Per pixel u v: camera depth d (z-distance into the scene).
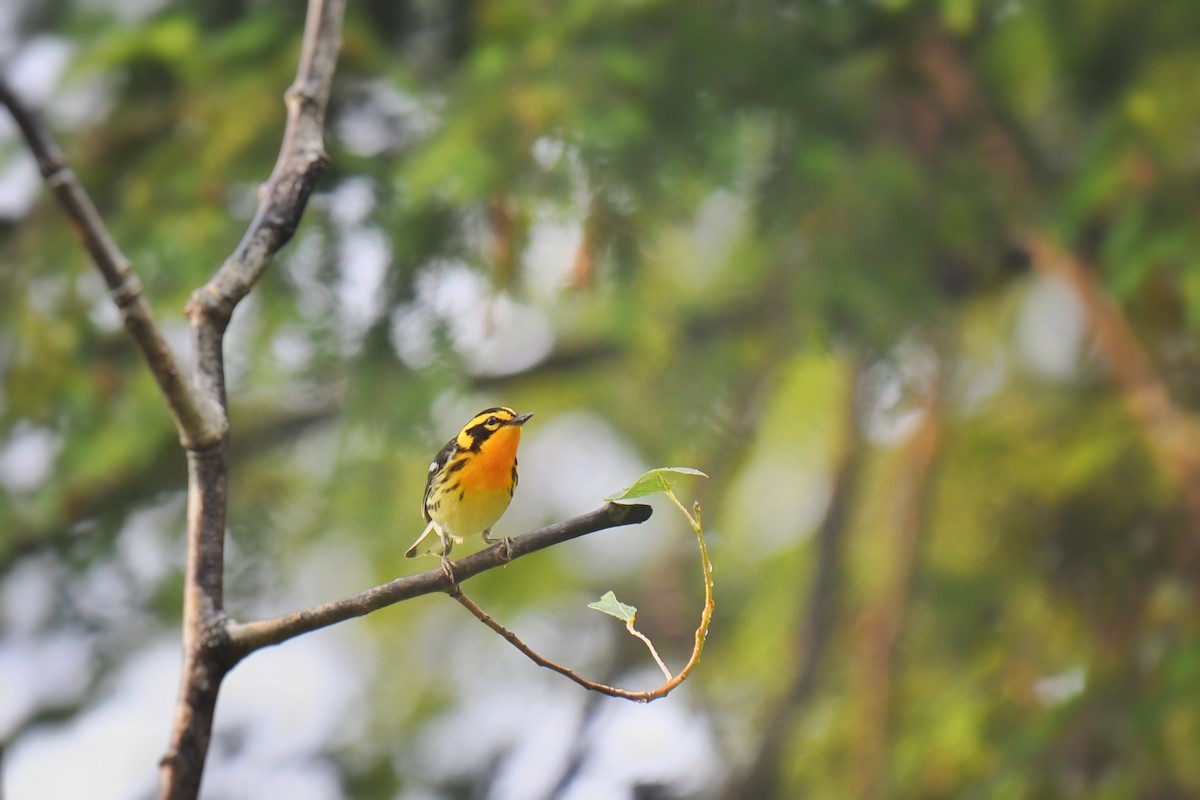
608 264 10.19
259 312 10.41
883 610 12.38
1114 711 11.66
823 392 14.48
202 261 10.41
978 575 13.07
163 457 12.48
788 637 13.30
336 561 14.08
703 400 10.56
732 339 10.84
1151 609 12.36
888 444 13.63
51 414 11.50
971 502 13.62
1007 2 12.66
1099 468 12.90
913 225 11.46
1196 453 11.95
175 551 12.77
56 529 12.50
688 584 12.12
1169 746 11.27
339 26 4.93
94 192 11.45
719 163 10.66
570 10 10.95
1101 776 11.42
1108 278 12.02
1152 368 12.70
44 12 11.91
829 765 12.30
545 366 14.75
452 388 10.10
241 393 11.18
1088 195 11.62
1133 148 11.47
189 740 3.83
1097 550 12.99
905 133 12.66
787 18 11.79
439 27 12.19
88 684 13.29
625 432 13.89
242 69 10.99
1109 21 12.62
